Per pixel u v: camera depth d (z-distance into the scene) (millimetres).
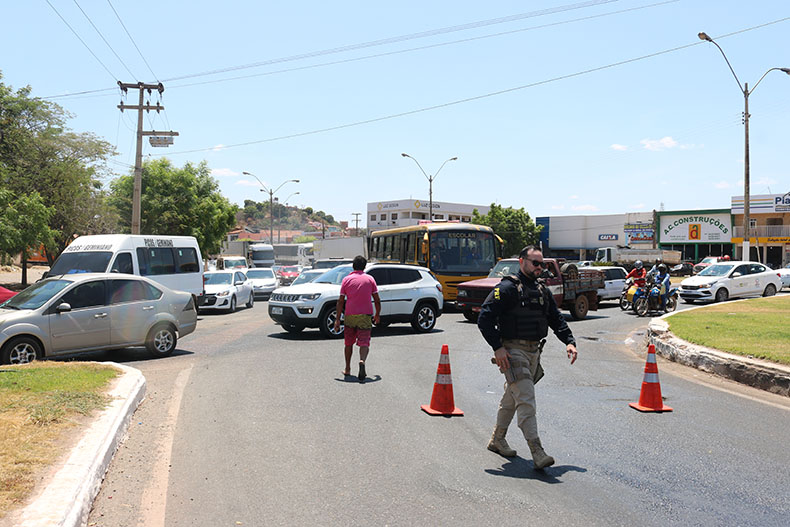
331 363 11016
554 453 5973
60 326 10461
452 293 23297
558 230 77438
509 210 78062
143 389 8172
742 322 14875
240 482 5070
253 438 6316
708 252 62094
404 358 11734
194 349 12859
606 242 73875
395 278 15781
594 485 5082
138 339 11430
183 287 18875
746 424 7168
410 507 4562
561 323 5719
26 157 32656
